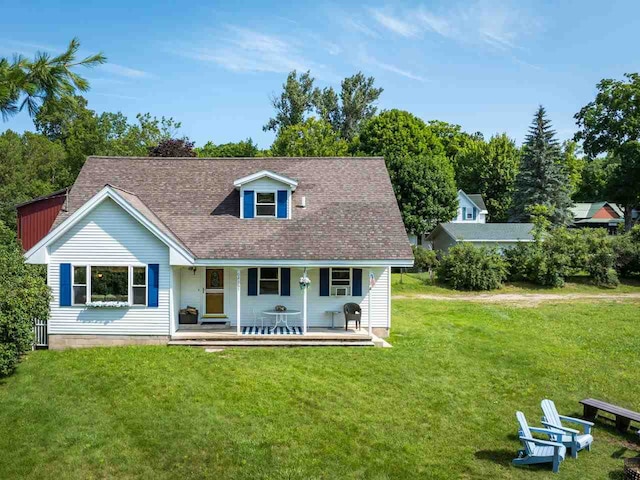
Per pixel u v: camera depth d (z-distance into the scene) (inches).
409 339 761.6
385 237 775.1
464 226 1822.1
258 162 932.6
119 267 694.5
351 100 2785.4
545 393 565.3
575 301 1185.4
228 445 420.8
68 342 691.4
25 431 440.8
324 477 378.0
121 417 466.9
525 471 397.4
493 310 1040.2
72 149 1941.4
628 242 1472.7
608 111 2089.1
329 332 751.7
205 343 694.5
